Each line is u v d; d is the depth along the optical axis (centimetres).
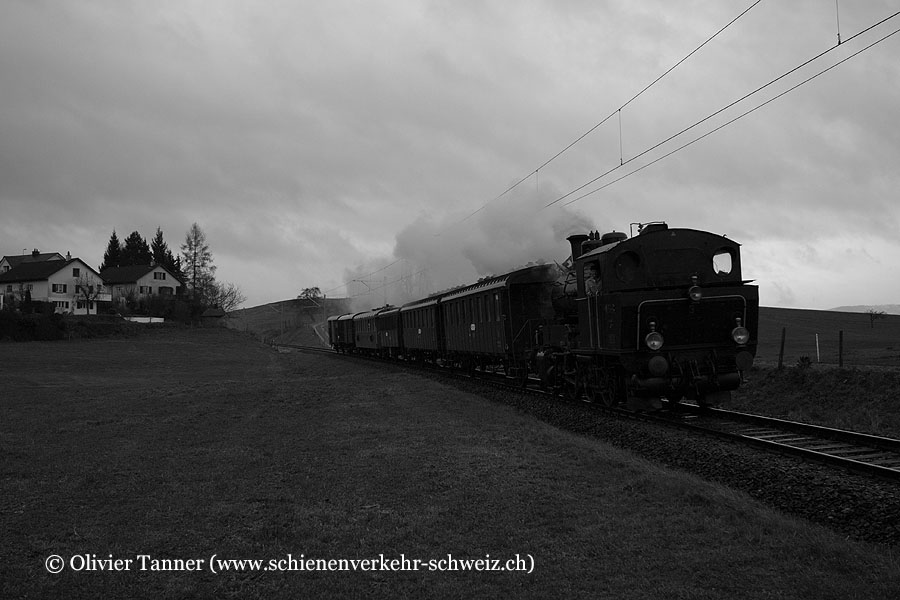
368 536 714
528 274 2153
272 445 1275
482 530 726
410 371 3294
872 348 3102
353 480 965
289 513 803
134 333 6431
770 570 594
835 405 1652
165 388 2648
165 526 762
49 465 1108
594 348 1470
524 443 1215
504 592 564
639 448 1202
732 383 1353
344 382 2703
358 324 5066
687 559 624
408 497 865
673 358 1335
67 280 8362
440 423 1496
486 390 2223
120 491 922
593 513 774
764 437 1179
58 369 3788
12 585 590
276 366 4359
